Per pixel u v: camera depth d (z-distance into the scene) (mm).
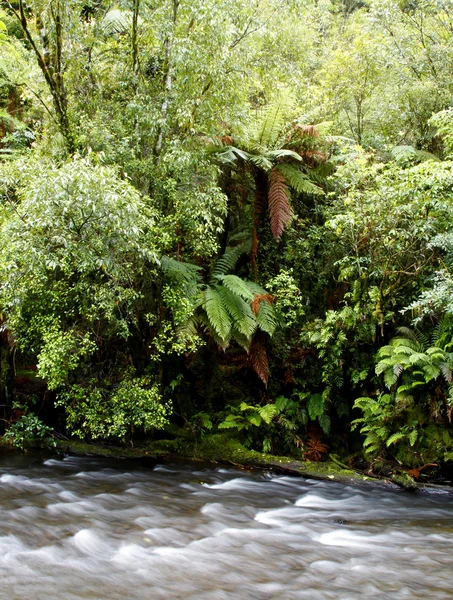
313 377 7793
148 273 6789
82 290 6094
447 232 6707
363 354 7379
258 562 3988
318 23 13969
